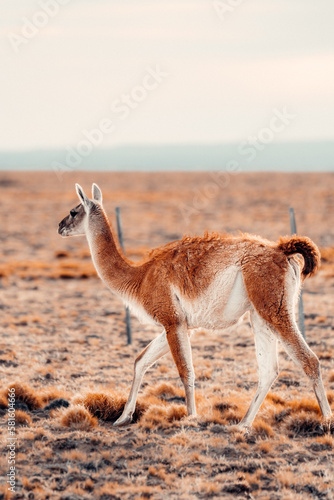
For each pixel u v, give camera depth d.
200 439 15.77
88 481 13.50
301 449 15.24
